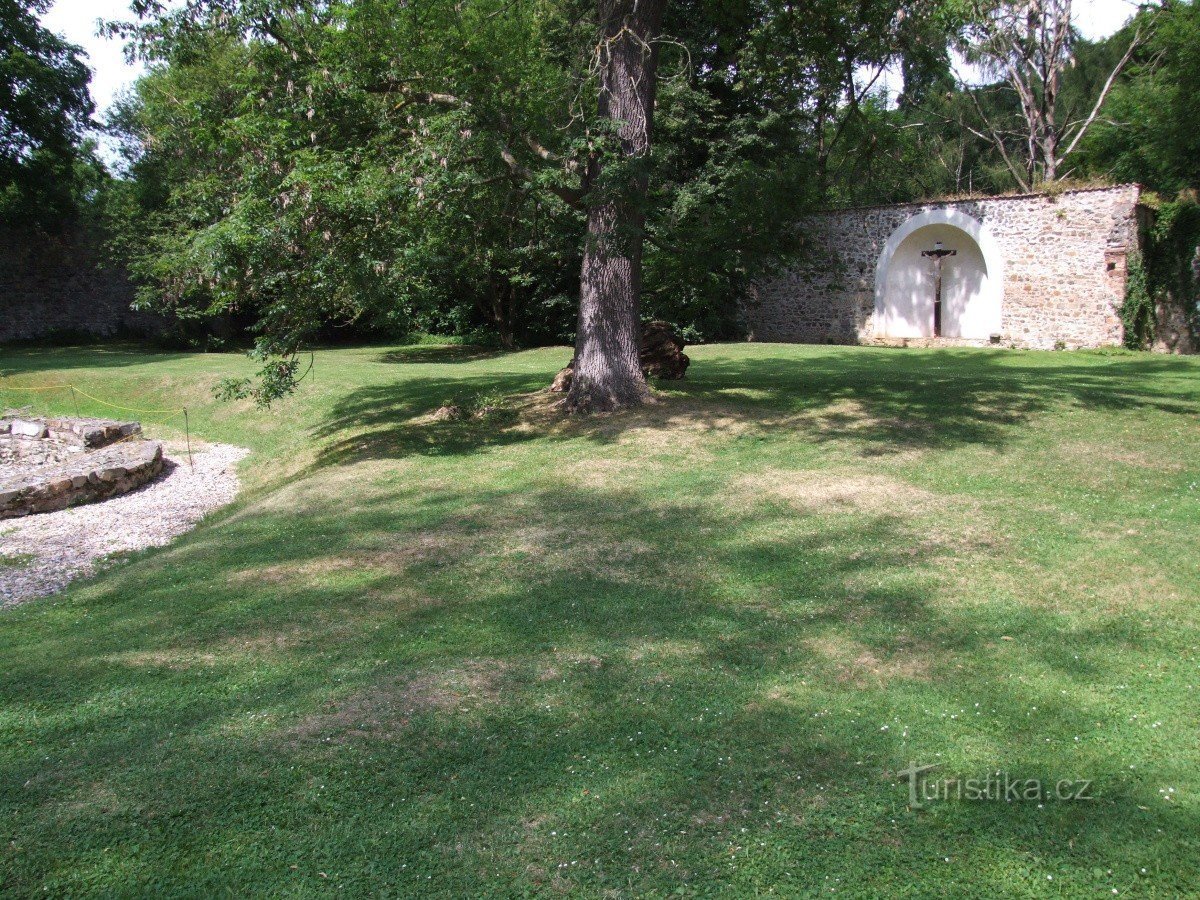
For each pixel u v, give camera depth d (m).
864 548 6.14
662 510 7.33
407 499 8.31
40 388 19.19
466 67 10.91
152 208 28.34
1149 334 19.80
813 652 4.56
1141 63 29.72
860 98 15.71
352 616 5.37
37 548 8.76
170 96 17.64
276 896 2.84
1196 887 2.80
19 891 2.89
